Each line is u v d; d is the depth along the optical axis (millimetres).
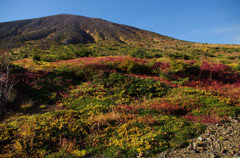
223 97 10797
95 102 11055
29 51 49094
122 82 14500
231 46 68062
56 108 10617
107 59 21562
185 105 9922
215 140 6375
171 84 14750
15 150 5770
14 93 11602
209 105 9852
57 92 12922
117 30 136875
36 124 7070
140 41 102688
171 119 8305
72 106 10922
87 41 100188
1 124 7344
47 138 6344
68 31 112000
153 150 5730
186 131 7047
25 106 10180
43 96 12070
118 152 5582
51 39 89062
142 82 14570
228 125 7605
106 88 13523
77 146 6082
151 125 7633
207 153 5570
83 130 7188
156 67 19406
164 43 96750
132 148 5797
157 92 13219
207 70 18156
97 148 5977
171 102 10367
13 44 66750
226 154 5418
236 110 9133
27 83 13336
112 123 7977
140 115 8820
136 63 18891
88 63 18391
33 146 5953
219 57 41125
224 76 17422
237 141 6098
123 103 11281
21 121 7598
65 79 15133
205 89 13062
